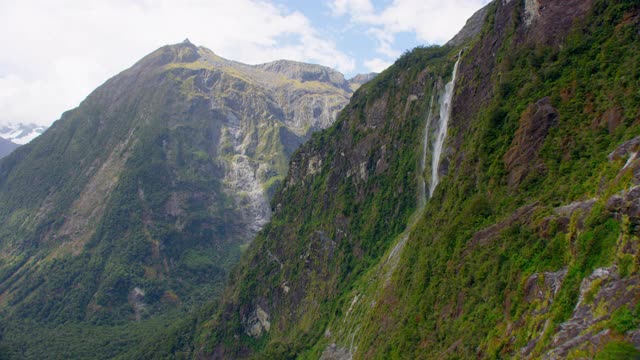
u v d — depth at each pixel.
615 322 36.22
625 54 54.91
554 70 62.56
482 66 83.25
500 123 68.12
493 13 85.75
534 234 51.38
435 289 64.38
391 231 104.25
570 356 37.72
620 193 42.03
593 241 42.44
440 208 76.00
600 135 51.69
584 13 63.75
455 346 54.53
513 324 47.84
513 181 60.38
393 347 66.56
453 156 83.06
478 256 58.56
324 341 99.44
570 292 42.25
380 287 87.69
